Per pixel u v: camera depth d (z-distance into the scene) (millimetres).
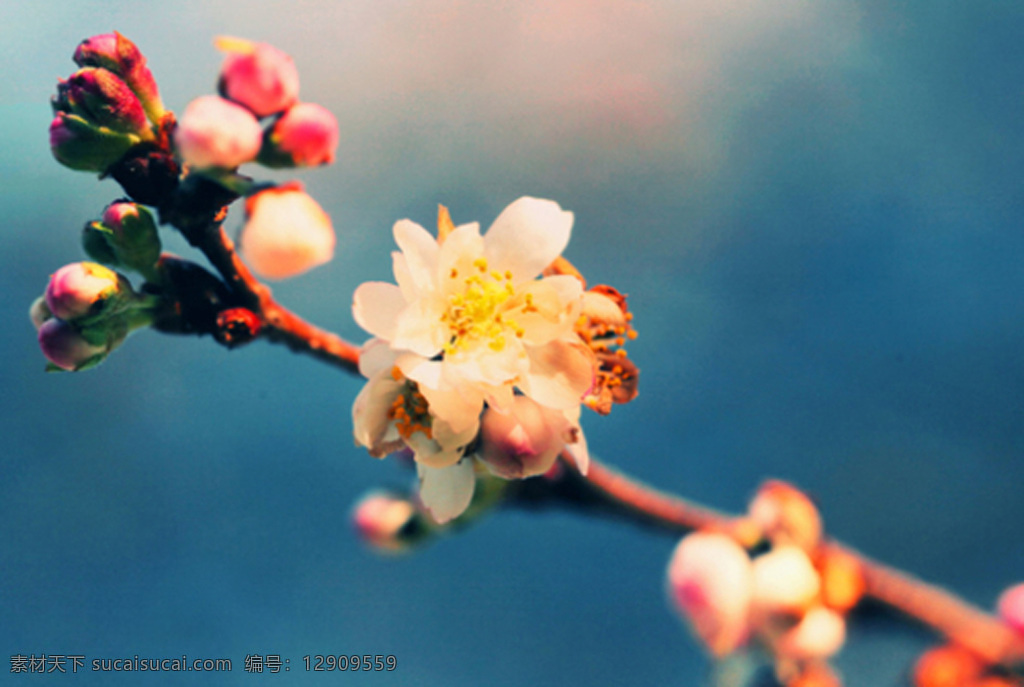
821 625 307
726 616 307
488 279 305
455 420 299
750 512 319
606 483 324
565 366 303
